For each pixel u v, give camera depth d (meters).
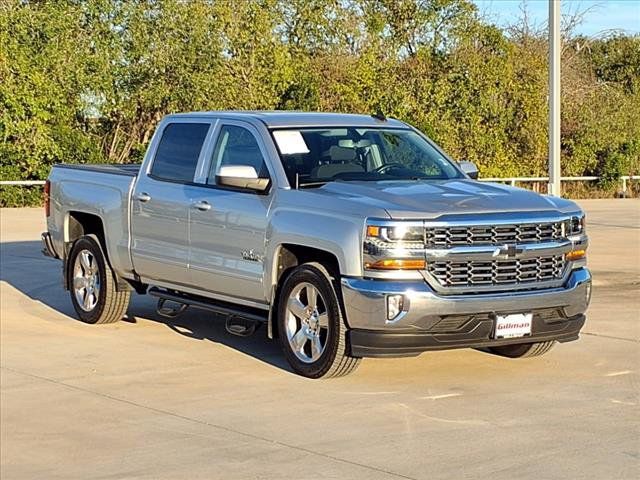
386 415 7.10
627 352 9.11
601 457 6.10
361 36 37.94
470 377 8.19
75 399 7.73
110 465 6.16
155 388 8.01
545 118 37.38
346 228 7.70
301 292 8.19
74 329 10.48
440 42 37.53
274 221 8.31
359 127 9.24
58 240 11.20
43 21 31.23
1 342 9.87
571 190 37.81
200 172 9.34
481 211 7.77
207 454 6.32
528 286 7.88
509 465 5.96
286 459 6.18
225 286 8.93
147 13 32.84
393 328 7.48
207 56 33.03
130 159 34.09
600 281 13.66
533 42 39.38
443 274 7.59
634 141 38.81
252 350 9.33
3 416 7.30
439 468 5.93
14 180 29.67
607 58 47.50
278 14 37.28
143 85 32.75
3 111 29.72
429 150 9.43
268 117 9.09
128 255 10.05
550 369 8.46
